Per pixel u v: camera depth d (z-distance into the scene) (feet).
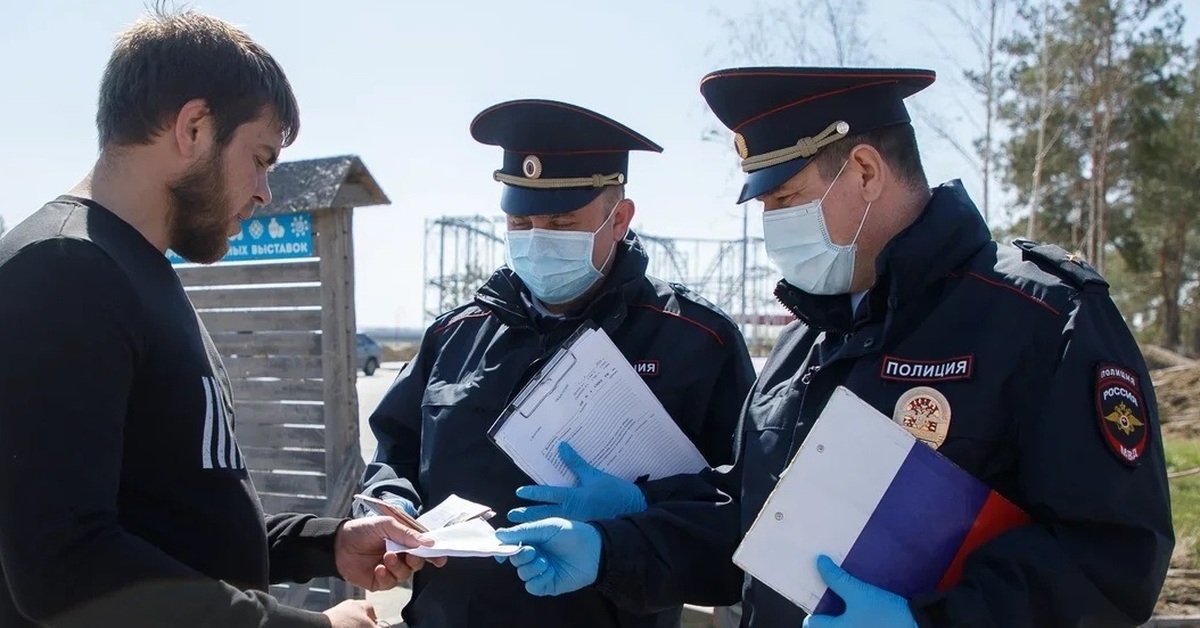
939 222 5.31
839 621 4.65
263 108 5.34
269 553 6.63
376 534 6.47
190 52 5.03
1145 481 4.52
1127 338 4.91
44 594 4.19
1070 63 52.03
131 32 5.16
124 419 4.62
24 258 4.47
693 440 7.68
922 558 4.84
